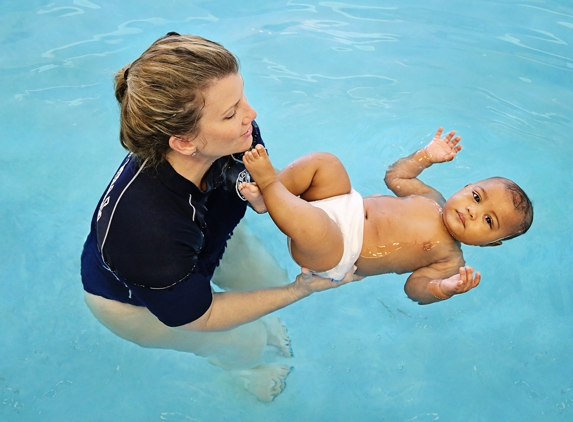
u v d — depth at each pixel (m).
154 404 2.19
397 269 2.42
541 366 2.25
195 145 1.54
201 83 1.42
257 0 3.89
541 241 2.61
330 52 3.51
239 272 2.31
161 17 3.75
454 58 3.47
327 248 2.01
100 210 1.65
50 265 2.53
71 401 2.17
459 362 2.29
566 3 3.85
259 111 3.12
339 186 2.30
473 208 2.43
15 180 2.83
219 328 1.86
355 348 2.35
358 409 2.19
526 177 2.81
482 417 2.14
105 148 2.98
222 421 2.16
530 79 3.33
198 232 1.74
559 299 2.44
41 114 3.12
